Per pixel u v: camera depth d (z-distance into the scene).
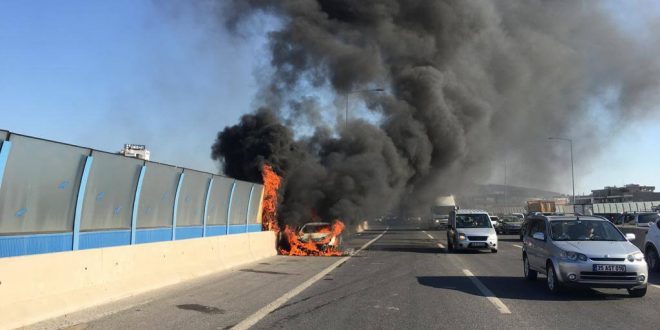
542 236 11.34
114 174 12.16
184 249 12.93
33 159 9.52
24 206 9.43
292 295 10.38
